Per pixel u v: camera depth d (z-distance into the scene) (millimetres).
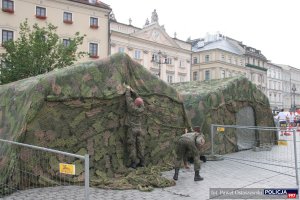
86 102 8109
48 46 22766
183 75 53156
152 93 9688
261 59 82125
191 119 12250
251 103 14773
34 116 7258
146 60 46781
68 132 7852
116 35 42625
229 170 9805
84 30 38250
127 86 8883
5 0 32656
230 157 11945
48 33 24000
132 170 8672
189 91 13445
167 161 10086
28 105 7258
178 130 10531
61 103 7727
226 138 13180
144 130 9477
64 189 7160
